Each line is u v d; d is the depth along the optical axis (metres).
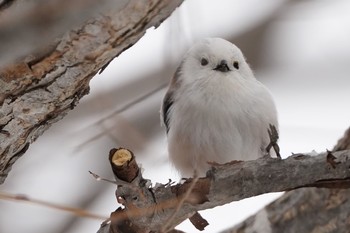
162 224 2.31
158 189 2.30
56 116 2.28
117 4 2.17
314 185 2.30
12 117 2.27
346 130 2.37
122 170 2.29
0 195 2.26
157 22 2.26
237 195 2.31
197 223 2.33
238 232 2.38
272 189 2.31
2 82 2.26
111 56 2.26
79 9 1.77
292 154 2.31
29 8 1.84
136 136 2.39
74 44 2.25
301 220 2.37
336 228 2.37
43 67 2.26
